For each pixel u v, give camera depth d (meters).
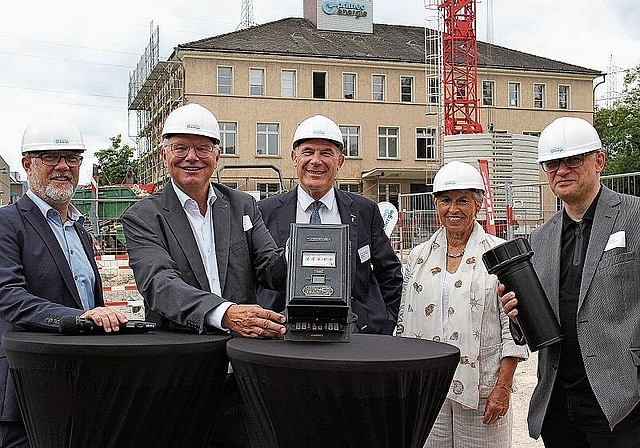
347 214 4.58
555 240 3.74
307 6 47.19
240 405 3.14
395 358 2.51
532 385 7.91
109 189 29.44
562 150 3.56
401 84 43.84
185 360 2.76
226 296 3.51
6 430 3.57
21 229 3.73
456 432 4.09
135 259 3.32
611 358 3.44
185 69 40.50
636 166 47.91
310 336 2.79
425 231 20.33
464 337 4.03
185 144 3.47
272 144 41.81
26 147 3.86
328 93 42.59
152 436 2.83
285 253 3.52
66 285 3.80
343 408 2.49
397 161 43.69
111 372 2.70
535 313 3.45
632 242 3.48
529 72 46.31
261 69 41.56
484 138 26.80
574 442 3.70
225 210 3.63
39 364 2.74
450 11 36.00
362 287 4.52
